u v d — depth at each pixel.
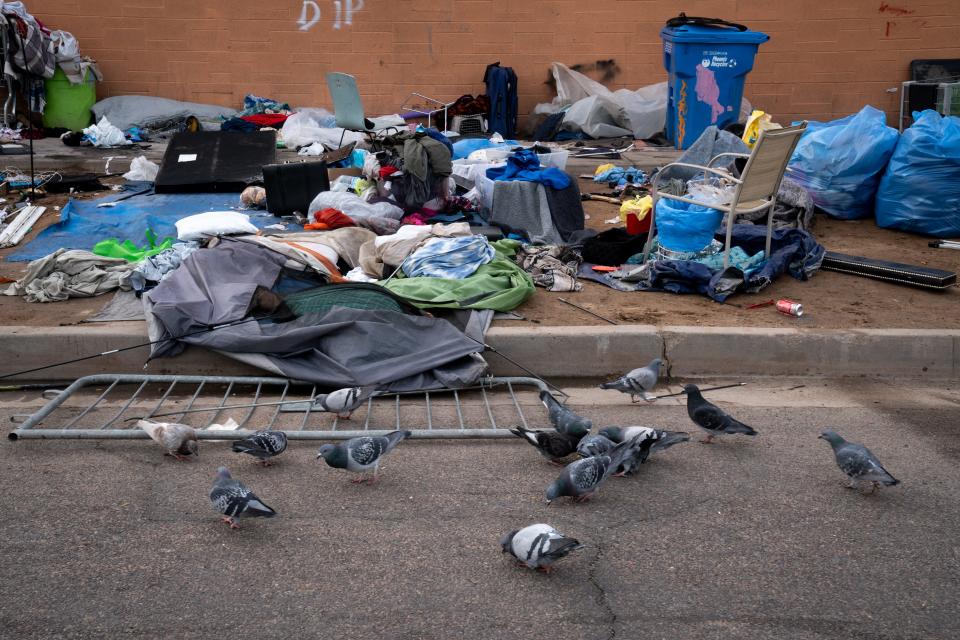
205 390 6.86
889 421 6.46
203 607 4.18
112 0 15.71
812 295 8.45
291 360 6.83
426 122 16.23
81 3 15.67
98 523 4.88
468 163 11.83
